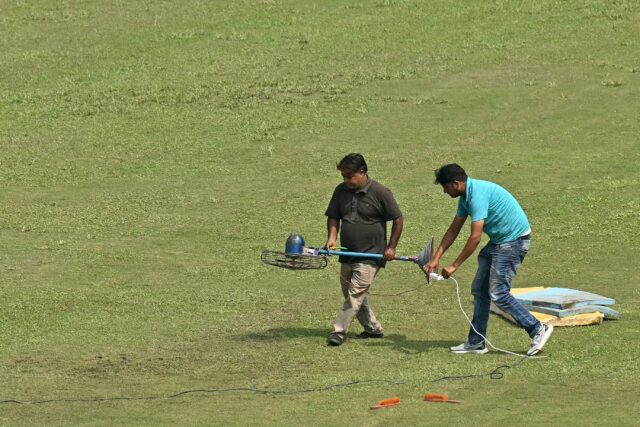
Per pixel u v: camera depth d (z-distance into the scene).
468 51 77.19
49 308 36.47
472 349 30.22
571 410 24.44
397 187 52.78
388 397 25.98
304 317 35.19
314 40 81.00
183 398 26.39
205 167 57.06
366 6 89.25
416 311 35.69
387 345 31.48
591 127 61.72
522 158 56.75
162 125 64.12
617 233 44.47
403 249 44.00
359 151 58.88
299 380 27.84
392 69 73.75
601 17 83.31
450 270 29.44
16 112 67.38
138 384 27.84
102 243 45.59
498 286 29.28
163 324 34.44
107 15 88.50
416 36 81.00
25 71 75.75
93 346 31.89
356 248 31.52
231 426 23.95
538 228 45.84
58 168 57.19
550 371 27.84
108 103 68.62
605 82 69.50
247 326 34.09
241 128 63.22
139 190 53.56
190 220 48.72
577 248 42.78
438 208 49.59
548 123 62.69
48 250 44.59
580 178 52.94
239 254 43.75
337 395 26.27
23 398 26.69
